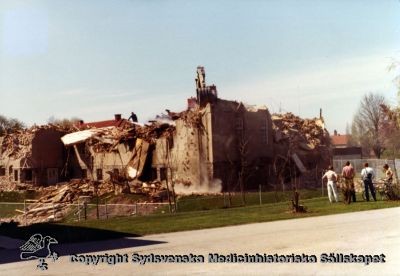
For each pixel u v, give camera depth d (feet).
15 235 57.00
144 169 166.40
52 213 143.74
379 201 73.67
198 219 62.34
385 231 44.62
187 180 152.05
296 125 192.95
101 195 155.84
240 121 155.63
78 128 213.87
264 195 136.05
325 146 192.44
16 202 173.06
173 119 168.35
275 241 42.27
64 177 205.67
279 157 165.78
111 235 51.37
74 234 53.16
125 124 190.49
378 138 233.35
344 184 74.23
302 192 138.31
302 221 55.21
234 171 152.05
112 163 181.47
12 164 201.16
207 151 149.48
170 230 53.26
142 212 130.82
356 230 45.91
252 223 56.13
